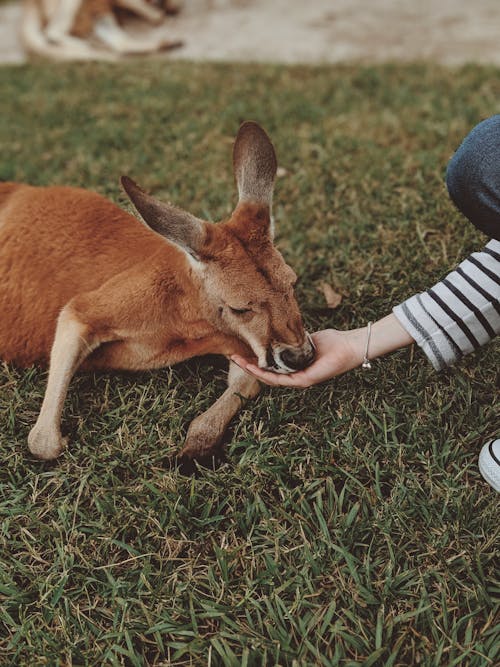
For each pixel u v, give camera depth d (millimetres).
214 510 1358
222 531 1327
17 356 1623
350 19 3637
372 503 1333
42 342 1610
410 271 1713
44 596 1249
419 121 2293
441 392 1480
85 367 1583
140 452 1427
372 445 1411
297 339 1396
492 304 1289
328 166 2088
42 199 1702
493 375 1500
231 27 3721
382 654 1176
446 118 2283
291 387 1494
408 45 3240
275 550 1281
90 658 1192
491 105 2334
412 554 1282
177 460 1433
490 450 1349
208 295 1463
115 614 1227
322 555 1273
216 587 1252
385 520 1301
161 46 3473
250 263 1423
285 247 1839
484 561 1261
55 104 2689
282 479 1390
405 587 1241
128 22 3889
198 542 1313
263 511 1327
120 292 1518
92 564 1293
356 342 1375
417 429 1422
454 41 3230
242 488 1367
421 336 1318
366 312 1652
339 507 1328
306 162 2129
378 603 1224
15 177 2197
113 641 1213
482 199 1240
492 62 2832
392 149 2148
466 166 1242
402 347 1451
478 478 1366
